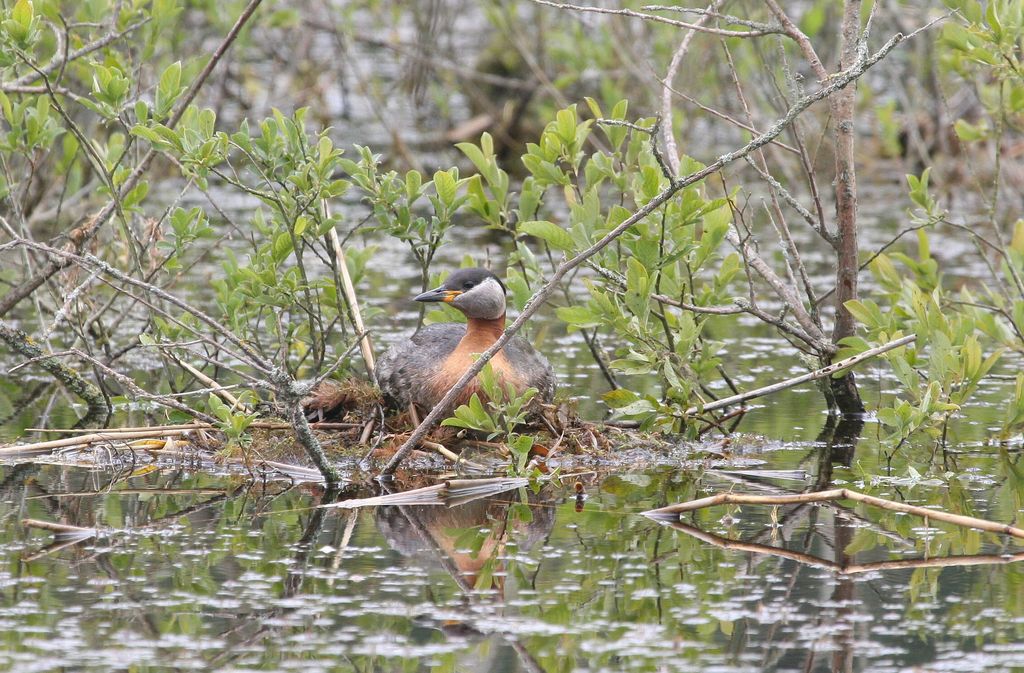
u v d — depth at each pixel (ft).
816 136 77.25
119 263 49.42
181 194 41.83
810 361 41.55
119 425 40.40
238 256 63.72
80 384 42.14
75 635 24.50
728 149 83.05
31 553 28.99
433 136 87.86
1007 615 25.70
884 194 82.53
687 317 38.63
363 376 42.45
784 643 24.45
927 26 32.99
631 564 28.63
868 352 37.11
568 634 24.86
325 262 40.57
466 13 106.52
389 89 93.20
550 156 40.34
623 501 33.47
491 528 31.19
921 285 43.88
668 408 37.73
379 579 27.63
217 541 29.99
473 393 38.14
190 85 46.70
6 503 32.73
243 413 37.68
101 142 60.44
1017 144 77.87
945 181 80.33
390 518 32.04
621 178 40.55
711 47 76.74
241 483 35.09
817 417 42.19
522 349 40.55
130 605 26.05
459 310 42.91
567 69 87.40
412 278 62.49
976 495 33.53
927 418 36.88
